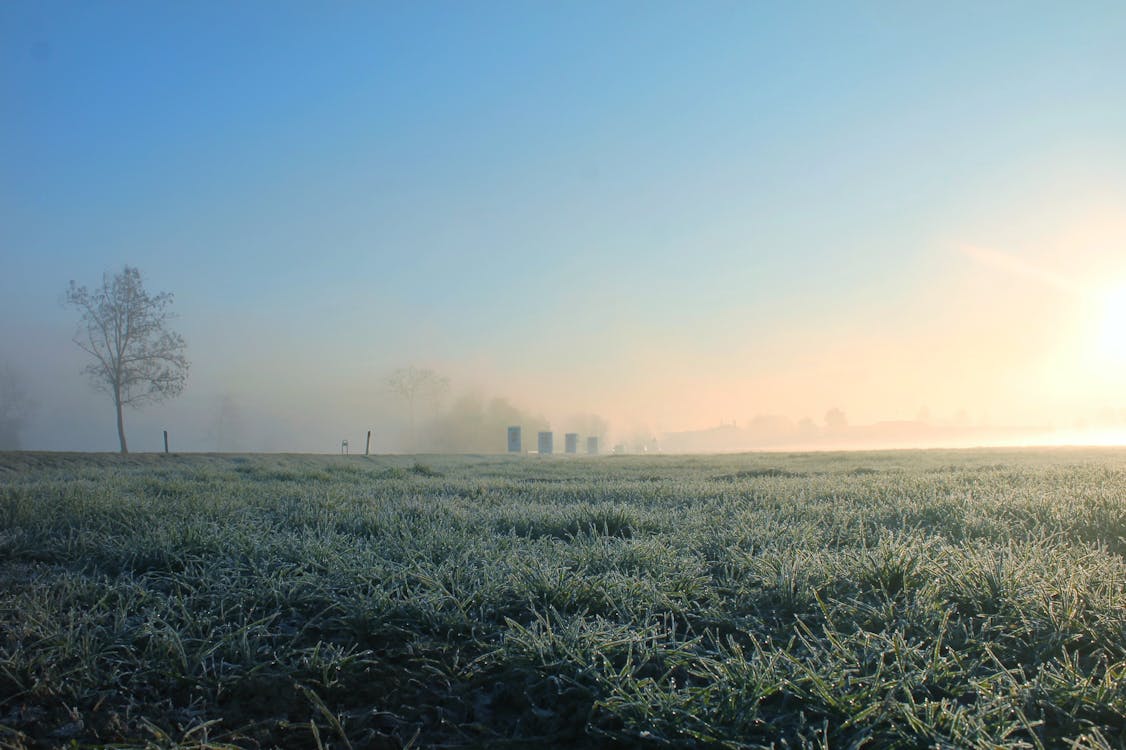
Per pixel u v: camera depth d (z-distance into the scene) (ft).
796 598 19.17
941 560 21.98
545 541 27.27
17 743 12.11
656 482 61.57
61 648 15.46
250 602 19.06
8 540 25.45
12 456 105.29
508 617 18.52
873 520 32.96
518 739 13.04
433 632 17.39
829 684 13.47
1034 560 21.02
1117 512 29.63
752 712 12.67
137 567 23.32
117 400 178.50
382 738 12.92
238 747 12.25
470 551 24.02
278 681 14.76
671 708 12.83
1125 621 16.10
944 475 58.49
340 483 59.21
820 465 95.35
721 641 17.24
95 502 34.01
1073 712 12.50
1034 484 47.19
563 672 14.80
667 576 21.48
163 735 12.24
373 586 20.22
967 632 16.34
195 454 134.21
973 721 11.91
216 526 27.17
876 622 17.46
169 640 15.66
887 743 11.81
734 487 50.88
